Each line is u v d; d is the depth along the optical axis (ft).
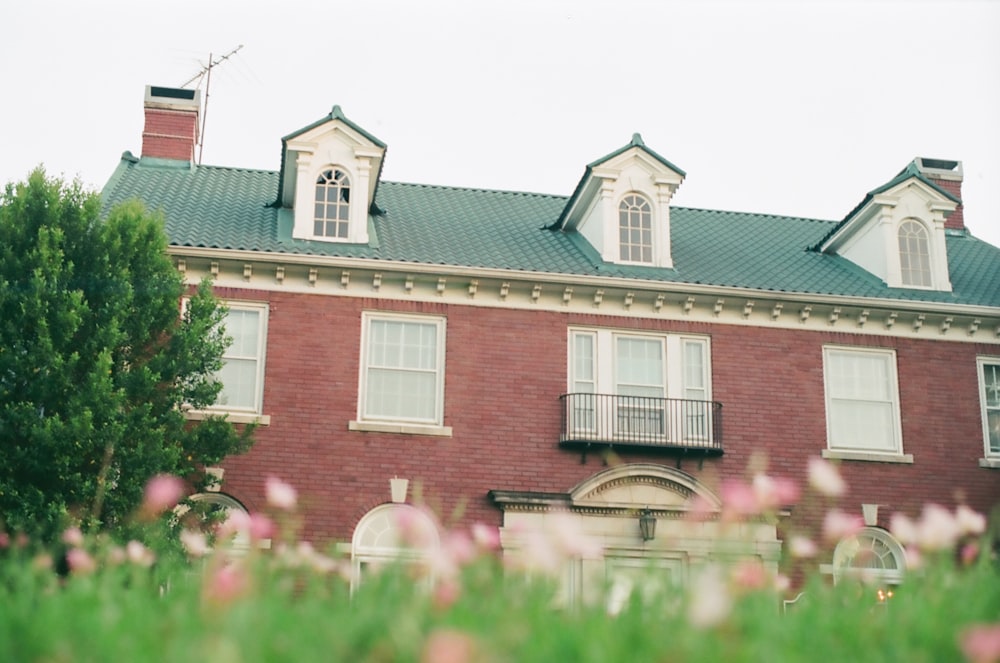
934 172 90.22
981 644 16.49
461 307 67.21
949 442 70.08
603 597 23.21
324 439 63.41
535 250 72.90
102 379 52.13
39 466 51.26
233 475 61.62
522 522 63.21
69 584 27.73
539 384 66.54
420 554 26.32
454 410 65.21
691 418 67.31
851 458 68.18
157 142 80.53
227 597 21.01
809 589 26.35
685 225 82.58
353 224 69.05
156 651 18.34
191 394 57.47
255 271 65.31
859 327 71.26
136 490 51.57
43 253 54.13
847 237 78.33
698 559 62.95
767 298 69.46
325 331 65.36
